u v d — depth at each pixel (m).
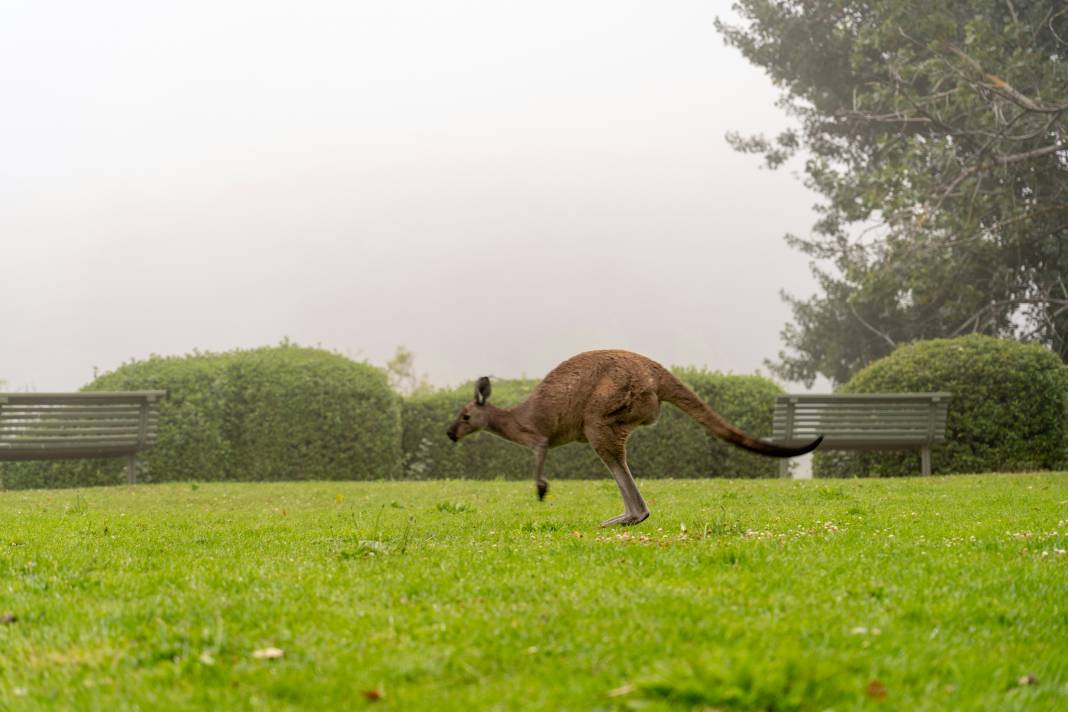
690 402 7.98
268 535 7.77
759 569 5.28
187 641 3.81
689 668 3.29
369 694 3.17
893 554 5.99
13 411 14.26
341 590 4.78
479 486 14.07
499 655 3.59
